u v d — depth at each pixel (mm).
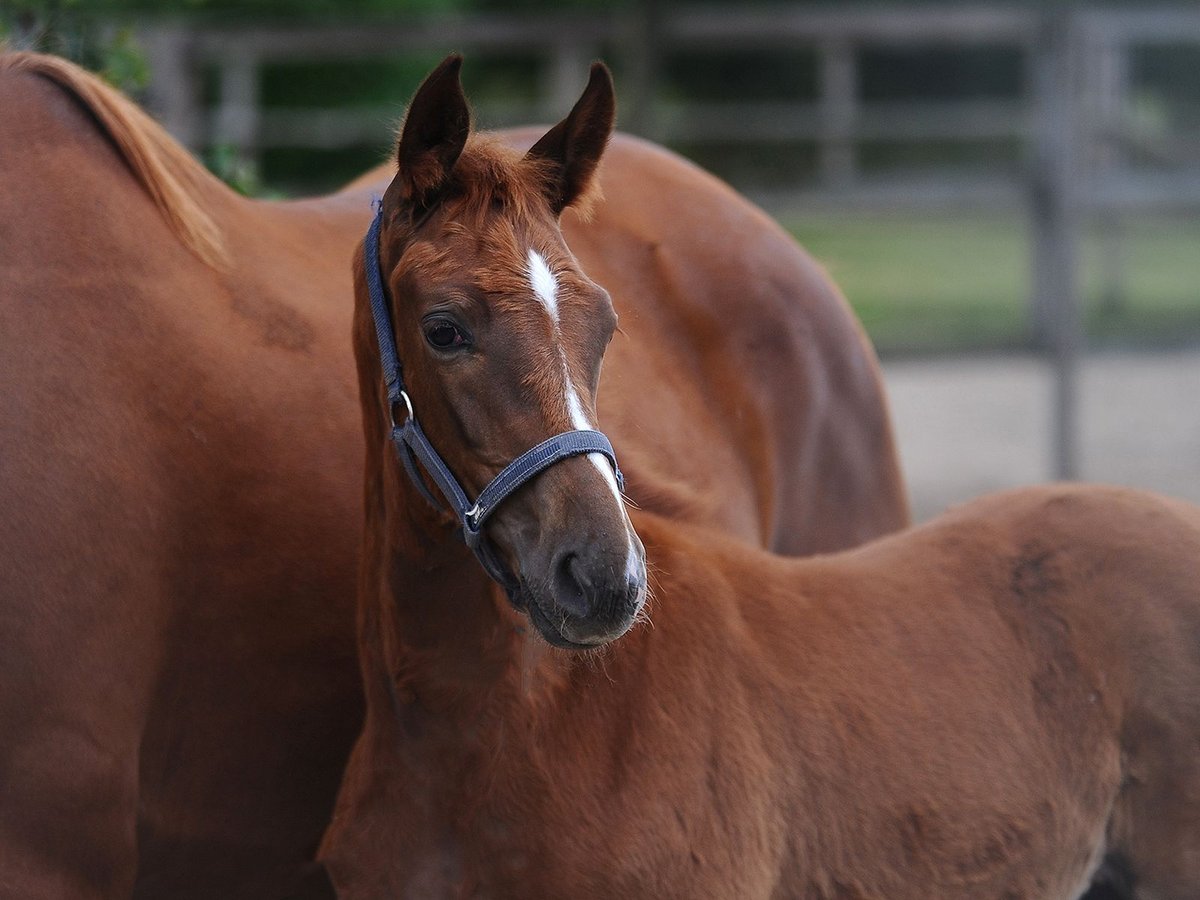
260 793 3838
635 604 3053
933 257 23250
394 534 3525
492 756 3561
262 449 3686
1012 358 11992
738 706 3783
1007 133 14633
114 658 3393
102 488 3385
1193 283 20406
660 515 4266
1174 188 15352
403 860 3629
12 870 3268
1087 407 14219
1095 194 15219
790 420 5270
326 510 3787
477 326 3178
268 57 12430
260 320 3801
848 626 4043
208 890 3902
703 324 5098
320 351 3883
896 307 17875
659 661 3736
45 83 3721
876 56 29219
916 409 14359
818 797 3822
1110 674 4125
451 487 3311
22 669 3262
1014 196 11891
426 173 3305
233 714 3730
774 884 3805
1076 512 4328
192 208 3771
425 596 3512
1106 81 19375
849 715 3891
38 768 3285
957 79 29172
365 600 3656
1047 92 11758
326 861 3748
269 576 3697
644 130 11938
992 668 4074
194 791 3725
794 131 13820
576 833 3543
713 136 13562
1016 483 11328
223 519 3619
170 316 3602
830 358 5422
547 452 3107
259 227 4051
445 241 3266
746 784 3715
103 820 3393
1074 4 11680
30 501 3301
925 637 4078
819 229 26312
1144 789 4137
